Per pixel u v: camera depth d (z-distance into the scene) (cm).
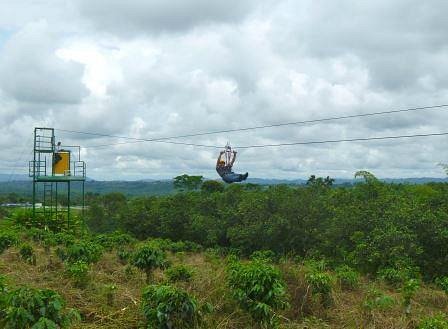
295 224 2392
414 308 1102
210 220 3028
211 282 1042
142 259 1262
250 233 2483
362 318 973
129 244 2481
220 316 895
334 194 2419
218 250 2562
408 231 1731
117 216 3938
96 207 4206
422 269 1720
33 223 3234
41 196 4269
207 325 836
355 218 1948
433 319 828
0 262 1508
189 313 762
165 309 745
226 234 2861
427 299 1219
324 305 1044
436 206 1895
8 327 661
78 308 946
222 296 953
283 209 2431
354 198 2152
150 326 753
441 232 1706
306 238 2338
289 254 2186
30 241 2308
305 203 2414
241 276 877
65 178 3328
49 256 1677
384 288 1373
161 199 3744
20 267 1448
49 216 3328
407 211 1820
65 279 1216
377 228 1798
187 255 2439
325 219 2320
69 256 1444
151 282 1262
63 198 4641
